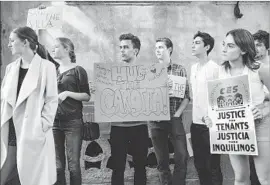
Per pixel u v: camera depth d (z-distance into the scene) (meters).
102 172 4.37
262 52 4.51
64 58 4.40
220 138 3.57
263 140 3.30
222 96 3.58
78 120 4.25
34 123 3.20
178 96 4.42
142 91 4.28
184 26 4.59
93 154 4.37
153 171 4.41
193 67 4.53
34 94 3.28
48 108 3.29
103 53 4.49
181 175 4.34
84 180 4.35
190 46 4.57
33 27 4.24
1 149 3.24
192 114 4.46
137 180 4.21
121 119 4.21
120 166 4.18
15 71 3.33
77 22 4.48
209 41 4.56
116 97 4.25
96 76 4.25
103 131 4.38
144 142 4.26
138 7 4.57
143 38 4.54
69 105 4.24
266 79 3.37
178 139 4.37
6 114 3.25
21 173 3.13
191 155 4.45
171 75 4.47
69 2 4.49
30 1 4.48
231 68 3.63
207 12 4.63
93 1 4.52
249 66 3.49
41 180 3.18
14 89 3.27
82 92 4.31
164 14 4.58
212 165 4.39
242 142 3.39
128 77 4.29
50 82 3.34
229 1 4.66
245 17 4.62
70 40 4.45
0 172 3.34
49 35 4.44
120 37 4.52
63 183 4.20
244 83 3.42
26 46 3.38
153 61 4.53
